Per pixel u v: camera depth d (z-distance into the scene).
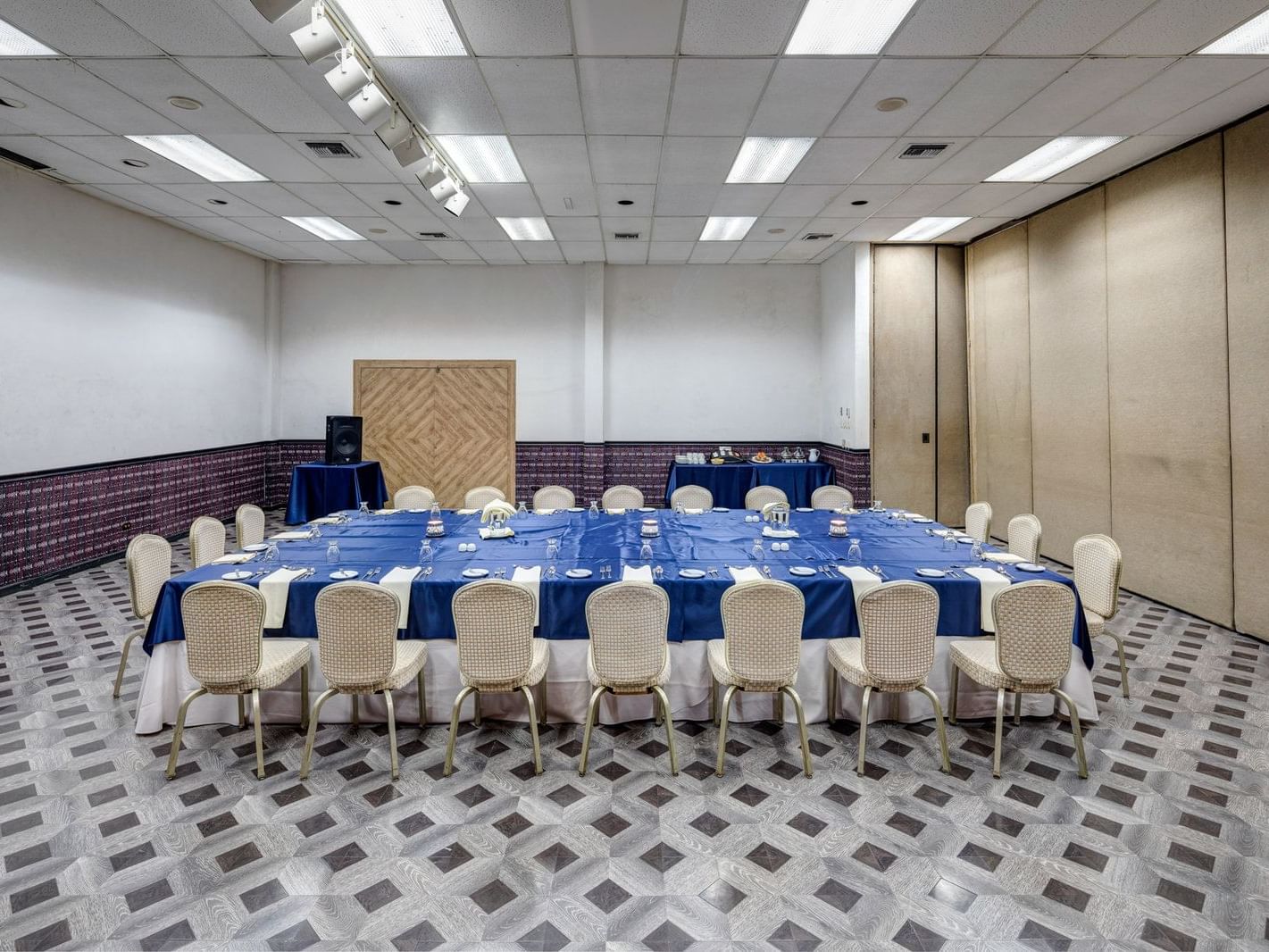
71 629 5.24
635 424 10.45
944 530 5.31
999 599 3.18
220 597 3.10
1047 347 7.35
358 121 4.99
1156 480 5.93
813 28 3.78
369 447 10.51
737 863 2.63
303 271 10.40
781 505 5.55
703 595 3.75
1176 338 5.66
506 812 2.96
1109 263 6.39
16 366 6.17
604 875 2.56
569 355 10.43
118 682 4.11
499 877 2.55
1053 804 3.01
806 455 10.29
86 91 4.52
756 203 7.05
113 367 7.31
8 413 6.11
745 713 3.79
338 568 4.10
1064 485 7.12
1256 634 5.04
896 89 4.49
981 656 3.50
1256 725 3.72
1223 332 5.23
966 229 8.20
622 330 10.38
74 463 6.82
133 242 7.56
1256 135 4.90
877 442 8.99
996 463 8.39
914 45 3.95
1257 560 5.02
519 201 6.99
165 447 8.14
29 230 6.27
